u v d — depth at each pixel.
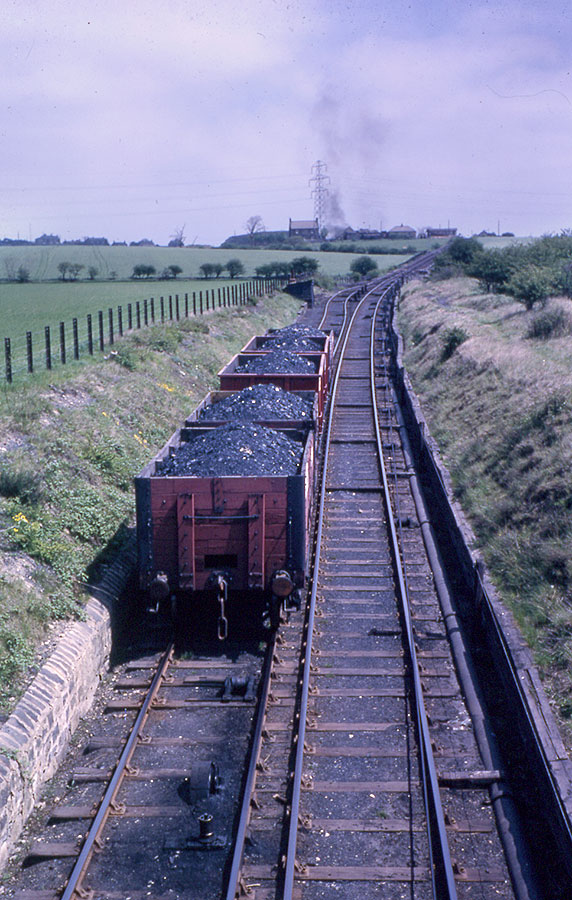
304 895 6.28
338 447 21.16
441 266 73.81
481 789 7.65
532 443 15.88
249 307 47.09
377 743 8.32
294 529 10.04
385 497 16.55
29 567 10.22
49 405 16.17
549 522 12.59
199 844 6.82
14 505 11.36
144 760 8.07
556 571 11.20
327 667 9.88
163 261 113.94
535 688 8.66
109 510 13.28
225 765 7.97
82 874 6.47
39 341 27.78
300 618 11.22
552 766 7.26
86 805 7.38
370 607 11.60
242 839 6.74
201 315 37.31
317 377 17.02
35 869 6.66
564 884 6.46
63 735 8.32
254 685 9.47
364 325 48.50
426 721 8.65
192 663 10.01
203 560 10.14
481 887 6.41
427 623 11.17
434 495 17.58
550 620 10.09
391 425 23.28
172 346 26.58
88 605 10.34
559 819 6.75
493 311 39.91
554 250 44.84
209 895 6.31
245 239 184.25
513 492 14.52
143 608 12.00
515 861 6.62
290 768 7.88
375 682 9.55
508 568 12.00
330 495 17.05
